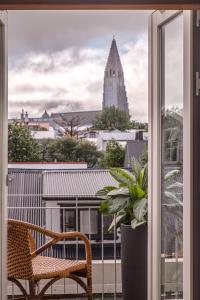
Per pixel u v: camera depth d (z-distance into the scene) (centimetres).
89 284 396
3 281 320
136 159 464
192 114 296
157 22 354
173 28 336
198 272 294
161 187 357
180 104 322
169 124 345
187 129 299
